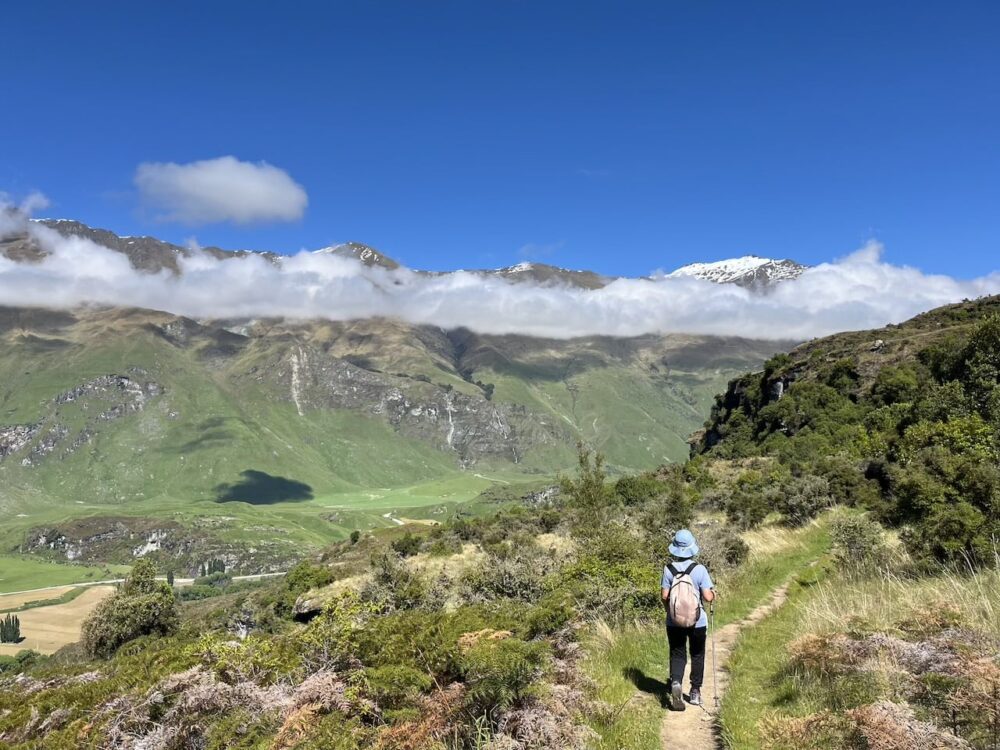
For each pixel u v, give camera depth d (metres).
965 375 61.59
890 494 30.09
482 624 8.02
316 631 7.94
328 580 42.94
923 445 33.94
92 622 46.38
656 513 28.30
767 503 34.03
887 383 77.94
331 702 6.62
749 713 7.54
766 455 78.88
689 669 9.76
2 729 7.41
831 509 30.72
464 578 18.52
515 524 48.56
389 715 6.33
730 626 12.44
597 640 10.64
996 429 32.44
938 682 6.23
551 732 6.03
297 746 6.01
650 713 7.66
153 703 7.11
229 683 7.50
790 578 17.22
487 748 5.84
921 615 8.32
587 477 23.95
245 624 45.16
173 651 8.58
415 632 7.73
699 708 8.02
